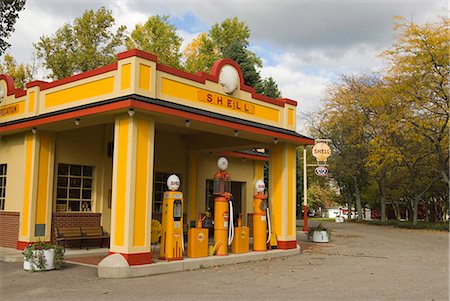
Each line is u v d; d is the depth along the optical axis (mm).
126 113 10805
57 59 28938
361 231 27703
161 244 11484
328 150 25422
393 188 41312
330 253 15492
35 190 13383
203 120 11812
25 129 13539
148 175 10930
